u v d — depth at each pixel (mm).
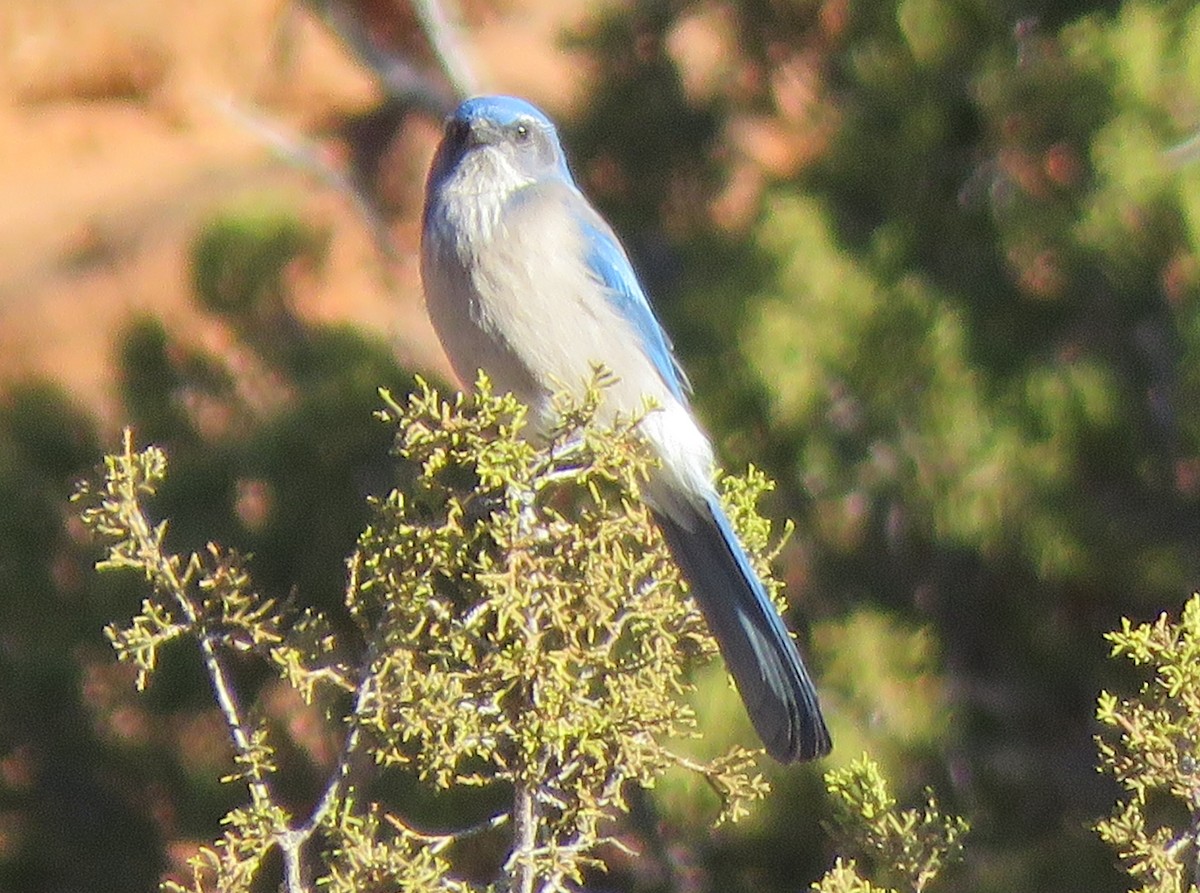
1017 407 12930
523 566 6438
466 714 6297
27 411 13273
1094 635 13078
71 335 25500
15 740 12516
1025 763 12789
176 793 12352
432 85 24906
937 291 13312
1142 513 12820
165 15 32156
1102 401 12727
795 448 13039
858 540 13148
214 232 14523
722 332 13250
